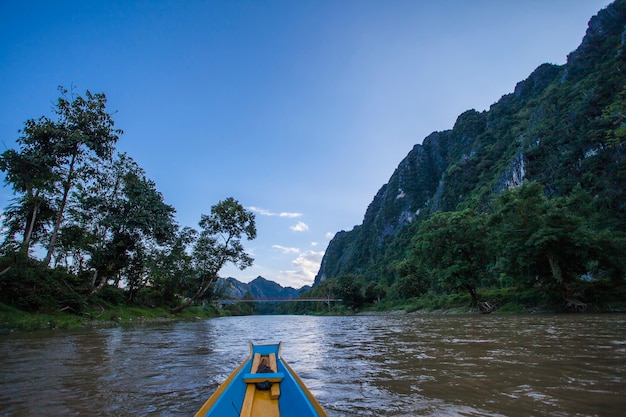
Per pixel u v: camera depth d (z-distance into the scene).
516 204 33.03
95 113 28.28
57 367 8.70
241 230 44.12
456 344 11.91
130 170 32.56
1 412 5.18
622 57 91.25
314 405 3.76
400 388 6.23
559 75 155.50
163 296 45.34
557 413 4.66
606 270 31.36
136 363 9.27
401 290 78.56
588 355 8.60
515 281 35.97
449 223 40.34
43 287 23.97
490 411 4.82
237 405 4.18
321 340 15.62
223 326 29.77
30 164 24.94
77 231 31.08
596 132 80.81
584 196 56.16
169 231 33.59
